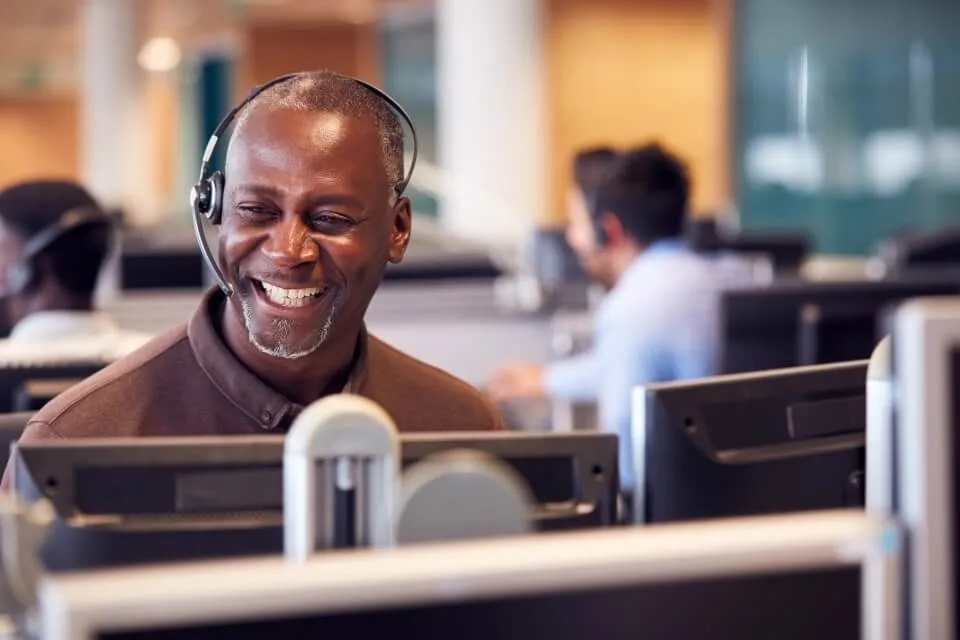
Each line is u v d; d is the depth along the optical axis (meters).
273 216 1.60
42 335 2.65
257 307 1.62
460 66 11.69
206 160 1.68
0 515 0.96
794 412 1.52
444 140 12.09
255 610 0.83
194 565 0.86
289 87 1.64
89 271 2.75
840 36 13.07
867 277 3.85
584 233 3.66
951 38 12.75
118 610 0.81
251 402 1.64
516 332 4.36
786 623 0.97
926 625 1.00
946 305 1.00
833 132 13.16
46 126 31.38
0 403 2.34
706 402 1.47
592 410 4.24
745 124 13.49
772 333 3.15
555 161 13.34
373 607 0.87
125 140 18.28
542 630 0.91
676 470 1.45
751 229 13.48
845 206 13.16
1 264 2.72
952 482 1.00
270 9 18.19
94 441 1.24
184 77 27.09
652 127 13.52
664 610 0.94
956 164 12.82
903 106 12.92
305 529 1.02
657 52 13.48
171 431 1.64
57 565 1.21
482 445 1.33
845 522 0.99
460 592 0.88
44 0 17.80
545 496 1.35
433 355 4.27
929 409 0.99
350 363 1.73
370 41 19.38
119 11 18.11
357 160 1.61
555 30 13.29
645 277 3.41
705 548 0.94
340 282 1.62
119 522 1.23
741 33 13.44
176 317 3.94
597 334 3.53
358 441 1.02
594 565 0.91
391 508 1.03
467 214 11.67
